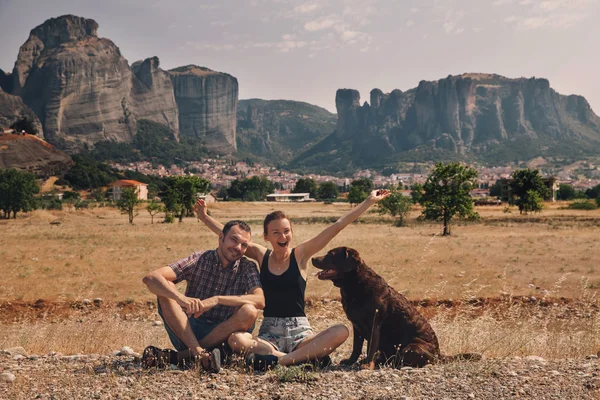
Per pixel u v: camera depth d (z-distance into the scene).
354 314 5.02
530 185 71.81
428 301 12.63
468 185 37.88
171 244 29.28
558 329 9.41
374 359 4.97
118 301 12.78
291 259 5.09
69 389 4.07
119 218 71.81
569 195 162.00
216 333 4.89
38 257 22.16
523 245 27.44
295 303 5.12
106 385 4.18
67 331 8.73
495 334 7.39
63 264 19.77
